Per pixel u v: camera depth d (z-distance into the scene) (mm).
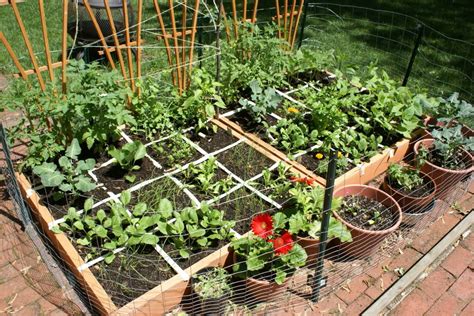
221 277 2854
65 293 2977
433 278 3227
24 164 3600
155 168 3725
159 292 2777
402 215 3555
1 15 6793
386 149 4043
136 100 3939
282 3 7852
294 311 2951
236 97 4590
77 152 3482
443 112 4277
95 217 3160
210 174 3562
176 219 3082
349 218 3371
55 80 3531
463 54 6207
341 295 3064
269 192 3557
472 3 7918
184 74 4281
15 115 4512
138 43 3887
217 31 3928
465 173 3820
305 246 3156
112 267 2955
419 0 7984
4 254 3221
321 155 3924
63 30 3371
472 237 3555
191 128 4164
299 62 4883
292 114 4367
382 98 4238
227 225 3137
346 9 7574
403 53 6195
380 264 3297
